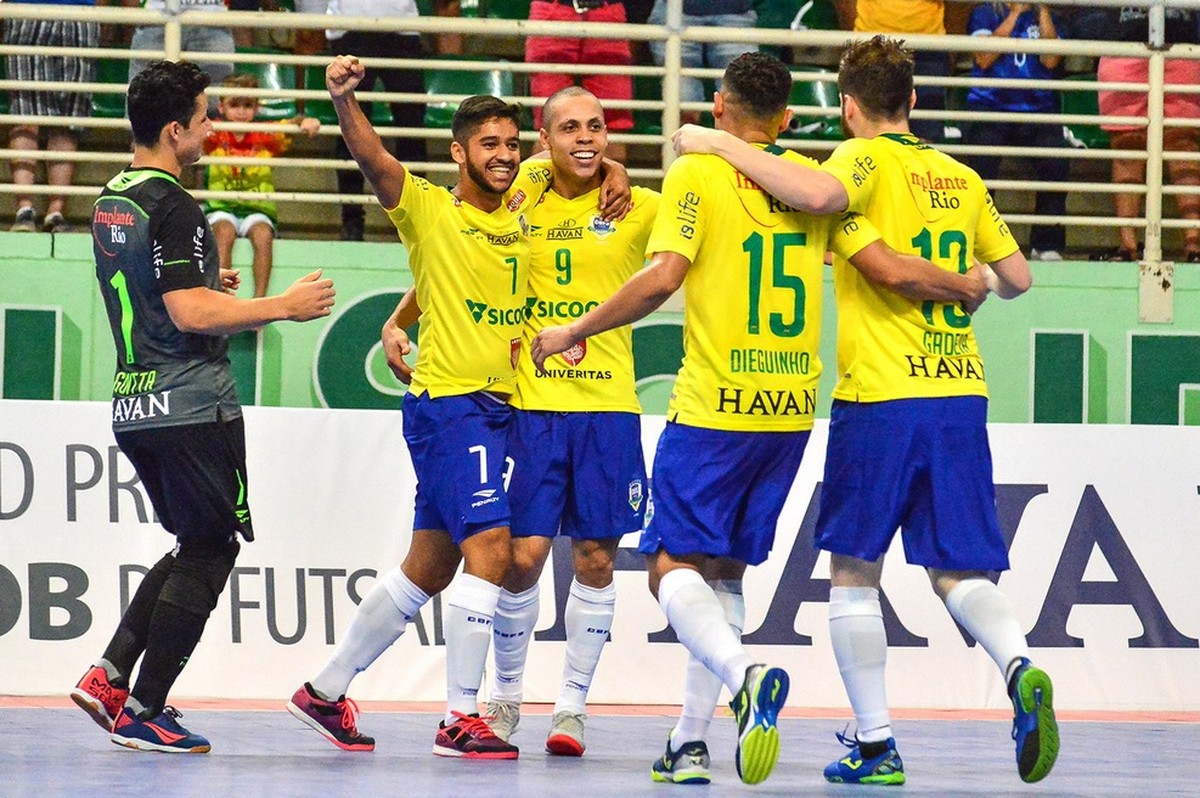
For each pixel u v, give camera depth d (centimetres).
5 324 2539
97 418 2208
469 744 1523
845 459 1358
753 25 2891
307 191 2956
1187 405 2680
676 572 1330
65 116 2770
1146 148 2903
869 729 1353
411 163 2723
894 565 2261
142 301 1517
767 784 1342
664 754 1372
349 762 1459
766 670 1203
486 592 1544
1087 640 2270
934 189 1381
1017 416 2658
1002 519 2281
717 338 1345
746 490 1381
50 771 1327
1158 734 1897
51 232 2752
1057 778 1408
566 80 2869
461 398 1544
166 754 1488
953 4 3084
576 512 1670
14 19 2694
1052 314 2669
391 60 2697
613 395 1672
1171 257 3008
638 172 2703
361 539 2225
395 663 2191
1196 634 2291
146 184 1526
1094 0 2731
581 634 1653
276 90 2652
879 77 1396
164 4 2803
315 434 2231
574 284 1662
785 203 1339
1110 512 2302
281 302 1476
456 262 1533
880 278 1323
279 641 2181
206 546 1552
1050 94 2919
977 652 2253
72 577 2175
